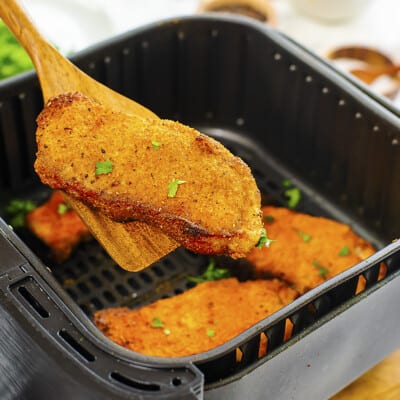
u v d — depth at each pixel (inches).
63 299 17.1
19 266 17.4
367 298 18.8
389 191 24.2
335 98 24.5
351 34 38.5
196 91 27.7
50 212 25.2
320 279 23.2
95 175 17.8
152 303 23.2
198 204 17.3
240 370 17.4
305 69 25.0
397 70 33.1
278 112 26.9
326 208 26.4
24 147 25.4
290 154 27.3
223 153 18.1
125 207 17.7
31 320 16.6
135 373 16.0
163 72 26.9
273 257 23.8
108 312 22.6
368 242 25.2
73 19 36.3
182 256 24.5
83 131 18.4
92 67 25.3
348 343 19.6
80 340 16.4
